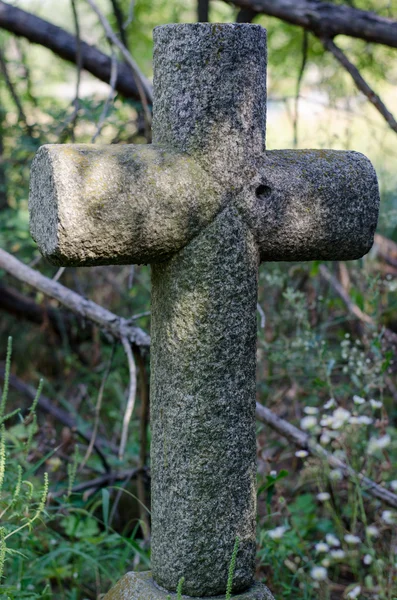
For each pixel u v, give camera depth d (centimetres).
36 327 574
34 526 287
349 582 347
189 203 208
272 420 341
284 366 397
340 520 330
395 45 400
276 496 373
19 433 363
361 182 232
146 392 341
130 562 335
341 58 401
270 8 416
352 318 424
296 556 333
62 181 195
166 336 215
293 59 546
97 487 373
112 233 200
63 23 655
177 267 212
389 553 323
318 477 326
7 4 478
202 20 520
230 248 212
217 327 212
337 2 497
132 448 421
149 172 204
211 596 218
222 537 217
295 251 227
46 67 590
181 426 214
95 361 474
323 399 421
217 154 212
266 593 222
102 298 512
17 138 457
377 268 431
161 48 215
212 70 210
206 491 214
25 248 484
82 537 324
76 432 379
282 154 228
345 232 231
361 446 341
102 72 471
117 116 460
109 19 568
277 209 219
